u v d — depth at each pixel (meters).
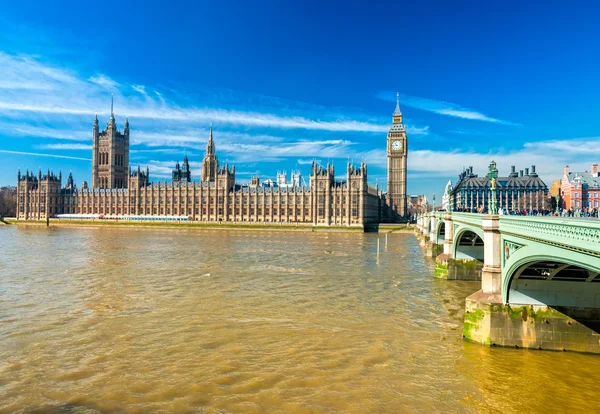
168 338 43.94
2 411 29.91
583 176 165.75
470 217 58.69
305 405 30.72
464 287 69.56
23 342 42.59
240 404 30.83
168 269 85.62
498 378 34.34
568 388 32.69
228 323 49.00
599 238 22.81
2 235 179.12
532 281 39.66
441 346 41.38
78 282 71.38
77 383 33.97
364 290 66.88
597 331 38.41
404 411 29.95
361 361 38.12
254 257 106.62
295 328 47.31
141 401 31.27
